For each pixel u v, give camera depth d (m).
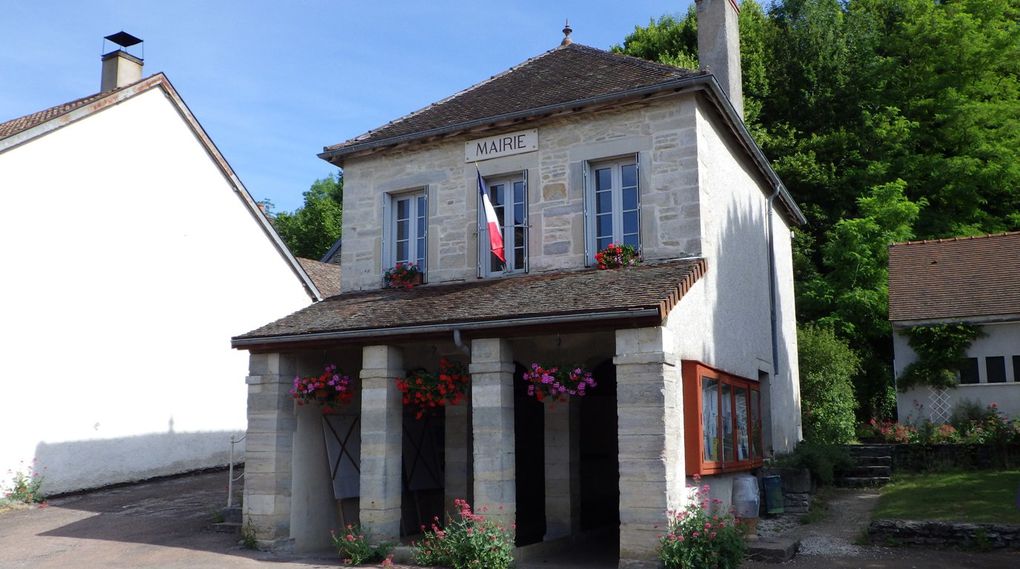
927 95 26.22
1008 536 9.80
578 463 11.66
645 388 8.98
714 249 11.48
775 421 14.55
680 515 8.80
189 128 18.03
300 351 11.49
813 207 25.03
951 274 18.39
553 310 9.38
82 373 15.34
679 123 11.16
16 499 13.84
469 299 10.91
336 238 37.59
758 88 27.23
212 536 11.45
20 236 14.55
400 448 10.73
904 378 17.19
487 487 9.71
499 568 9.16
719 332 11.45
